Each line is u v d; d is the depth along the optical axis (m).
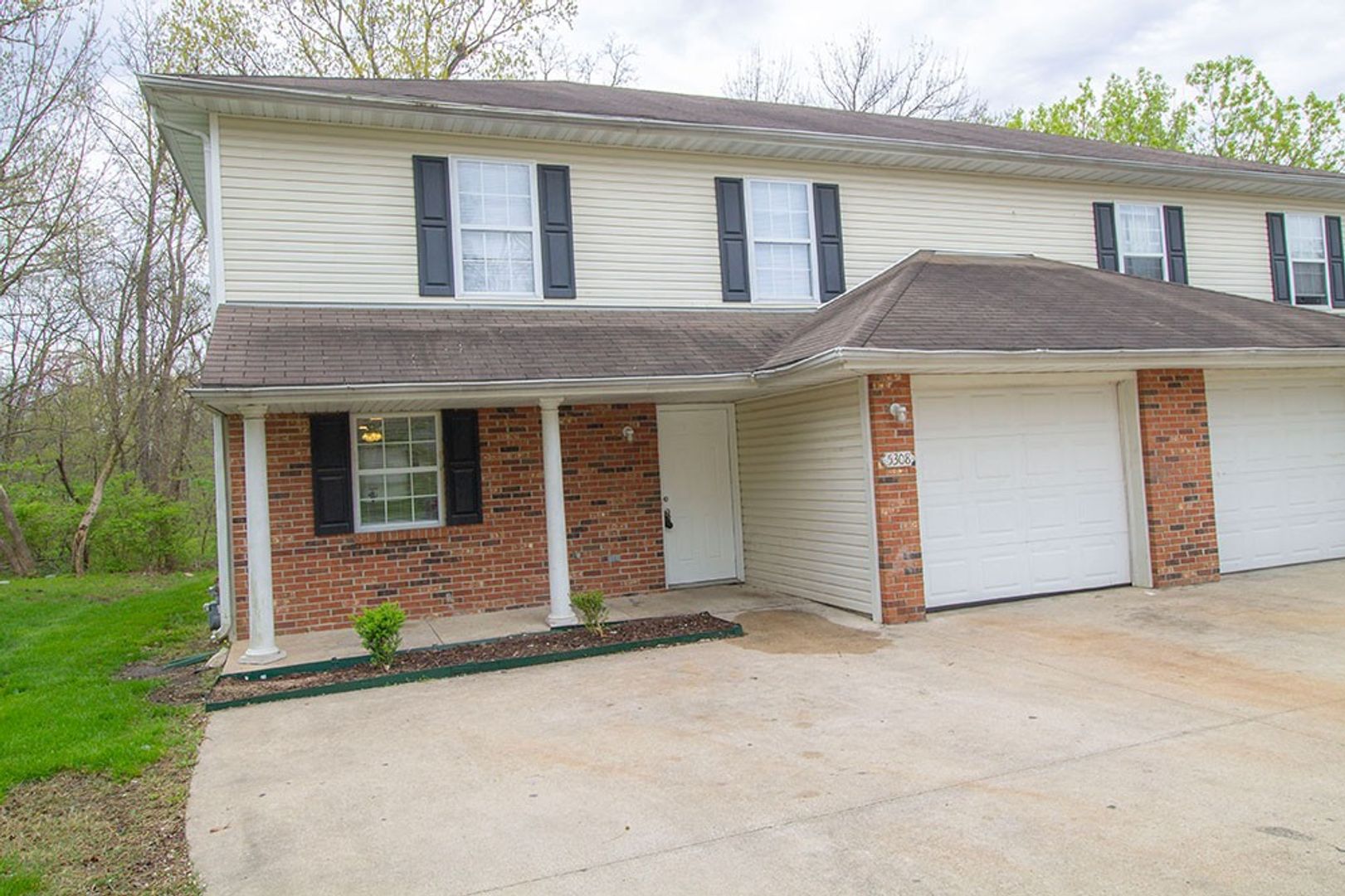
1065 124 29.75
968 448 9.07
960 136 13.41
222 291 8.88
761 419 10.68
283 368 7.35
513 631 8.45
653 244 10.61
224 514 9.16
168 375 19.75
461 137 9.81
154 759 5.27
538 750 5.23
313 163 9.24
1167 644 7.18
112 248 18.64
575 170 10.32
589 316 9.96
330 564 8.95
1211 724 5.16
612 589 10.26
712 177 10.93
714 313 10.68
